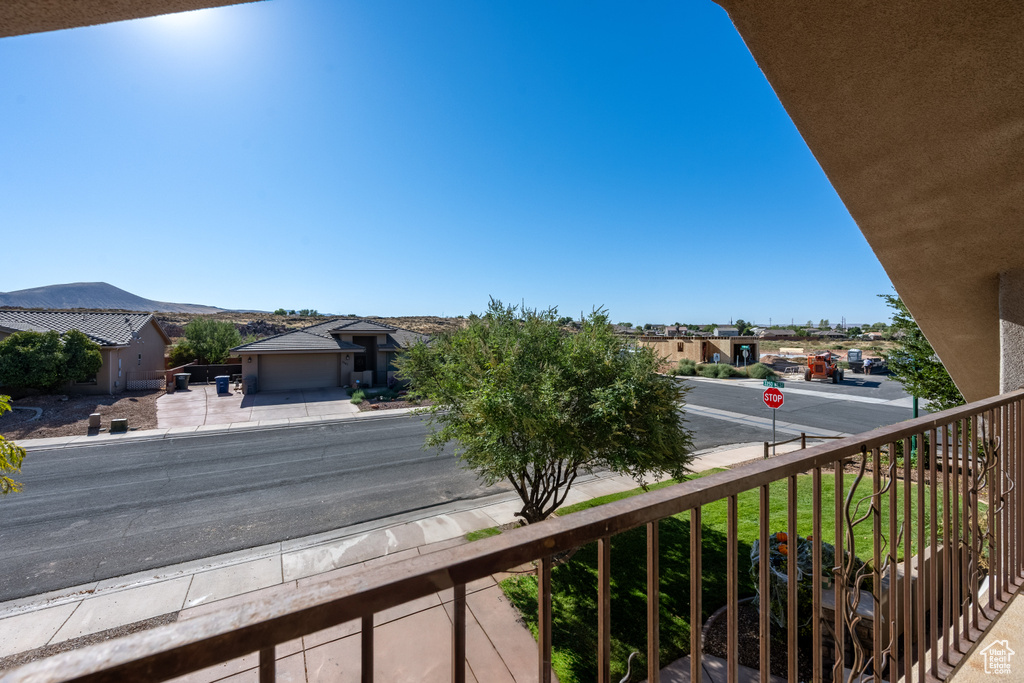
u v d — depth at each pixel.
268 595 0.61
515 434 5.81
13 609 5.33
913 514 6.48
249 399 19.39
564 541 0.85
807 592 4.10
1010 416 2.37
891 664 1.60
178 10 1.21
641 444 5.68
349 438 13.32
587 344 5.92
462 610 0.73
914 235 2.85
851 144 2.35
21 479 9.83
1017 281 2.81
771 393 10.84
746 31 1.95
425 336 26.80
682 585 5.41
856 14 1.78
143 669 0.50
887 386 25.47
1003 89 1.91
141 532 7.33
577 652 4.36
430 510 8.20
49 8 1.12
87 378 18.62
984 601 2.29
